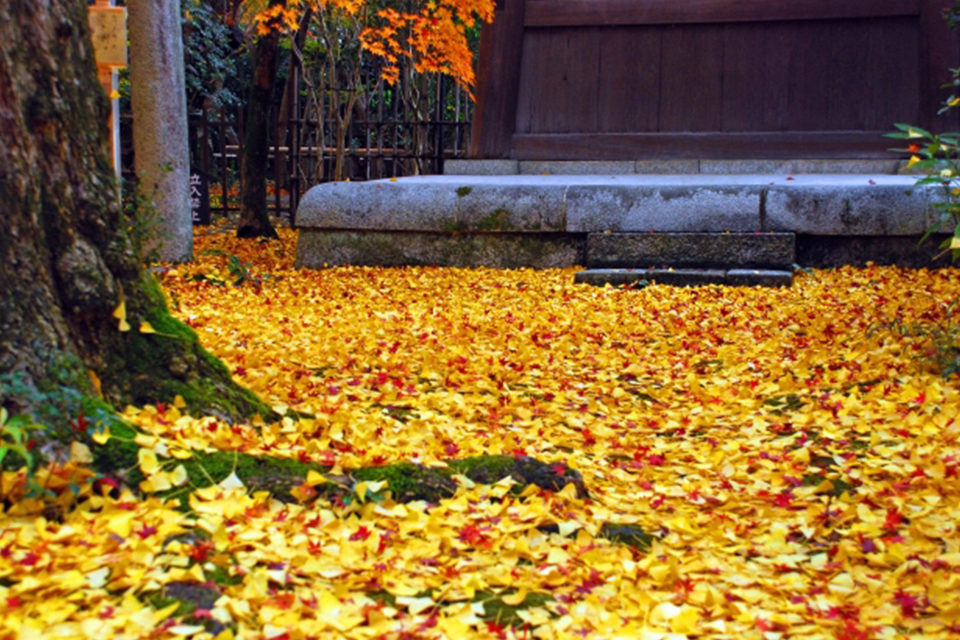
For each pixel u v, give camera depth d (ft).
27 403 9.39
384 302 27.37
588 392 17.83
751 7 38.93
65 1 10.48
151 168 34.55
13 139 9.87
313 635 7.40
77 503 9.18
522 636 7.87
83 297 10.37
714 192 30.76
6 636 6.87
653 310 25.46
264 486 10.12
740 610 8.60
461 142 58.85
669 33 39.83
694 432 15.58
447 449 12.56
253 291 29.53
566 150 40.37
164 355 11.39
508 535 9.87
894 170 37.65
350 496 10.24
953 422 14.44
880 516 11.31
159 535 8.61
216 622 7.41
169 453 10.05
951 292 25.72
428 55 44.21
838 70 38.55
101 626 7.09
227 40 65.16
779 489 12.48
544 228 31.81
